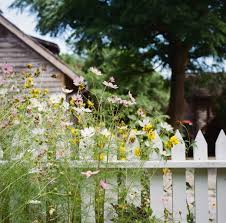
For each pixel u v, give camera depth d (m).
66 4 17.19
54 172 2.79
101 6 16.66
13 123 2.88
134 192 2.98
